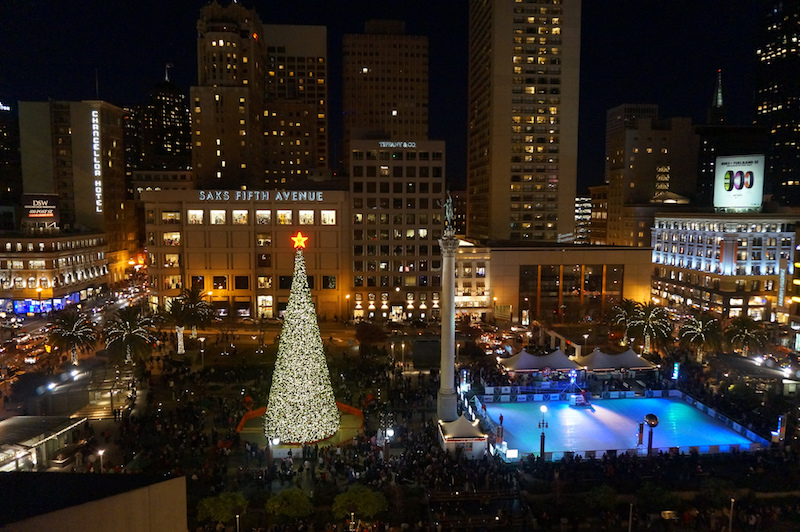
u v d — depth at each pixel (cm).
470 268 12131
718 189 13175
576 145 15825
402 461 4625
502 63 15538
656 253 14100
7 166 19450
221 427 5500
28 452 4362
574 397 6338
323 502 3978
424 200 12106
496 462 4647
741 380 6862
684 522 3769
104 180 15838
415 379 7206
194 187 16312
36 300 12038
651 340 8200
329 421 5094
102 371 7044
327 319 11819
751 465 4553
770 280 11338
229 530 3650
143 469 4162
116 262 16400
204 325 9212
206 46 16738
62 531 935
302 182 13062
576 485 4194
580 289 12431
